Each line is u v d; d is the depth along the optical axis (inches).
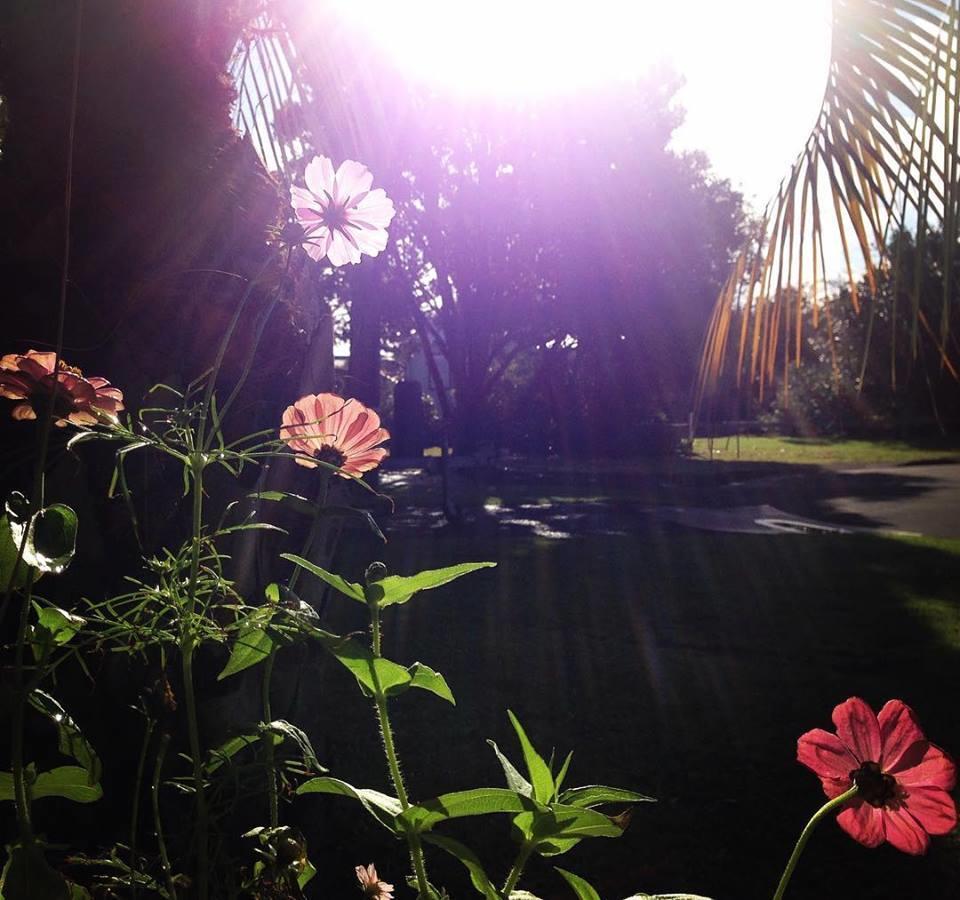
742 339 104.1
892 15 74.6
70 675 69.3
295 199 42.9
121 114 74.7
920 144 71.8
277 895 37.4
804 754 34.0
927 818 31.9
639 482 787.4
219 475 74.5
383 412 1040.8
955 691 183.3
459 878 109.7
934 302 73.8
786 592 292.7
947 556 362.3
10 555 34.9
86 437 35.6
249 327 75.9
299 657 82.7
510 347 1309.1
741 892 108.7
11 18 74.9
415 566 342.6
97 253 73.7
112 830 71.1
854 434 1331.2
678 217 877.8
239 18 87.1
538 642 227.6
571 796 31.9
